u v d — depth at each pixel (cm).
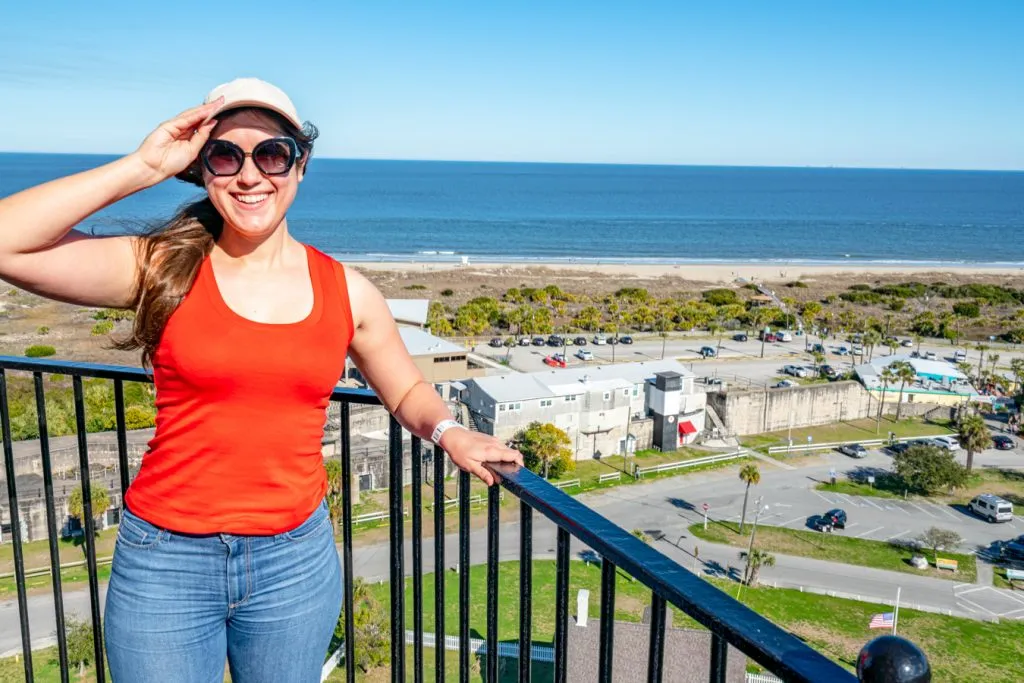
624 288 11188
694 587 198
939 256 17200
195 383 279
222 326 278
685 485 5122
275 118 287
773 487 5138
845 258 16688
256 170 280
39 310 8181
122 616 298
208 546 292
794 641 175
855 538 4450
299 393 287
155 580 293
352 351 332
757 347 8256
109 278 284
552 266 14050
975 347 8606
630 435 5666
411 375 334
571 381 5612
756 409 6147
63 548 3603
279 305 291
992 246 19188
